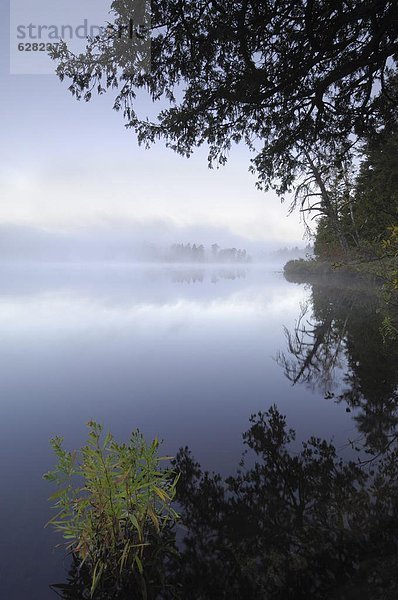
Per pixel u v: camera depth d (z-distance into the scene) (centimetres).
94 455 236
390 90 916
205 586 210
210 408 536
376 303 1619
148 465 246
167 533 261
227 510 286
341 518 272
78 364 797
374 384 600
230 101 730
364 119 895
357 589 206
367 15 545
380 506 285
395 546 238
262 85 691
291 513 281
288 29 652
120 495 236
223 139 894
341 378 651
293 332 1134
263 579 216
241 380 675
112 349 936
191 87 748
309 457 376
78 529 238
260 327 1241
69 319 1434
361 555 232
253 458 379
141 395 599
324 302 1848
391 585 205
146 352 904
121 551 229
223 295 2436
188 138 849
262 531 261
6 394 603
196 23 627
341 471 345
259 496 307
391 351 808
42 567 234
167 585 216
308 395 577
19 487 330
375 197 2456
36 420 496
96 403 564
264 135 927
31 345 985
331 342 956
